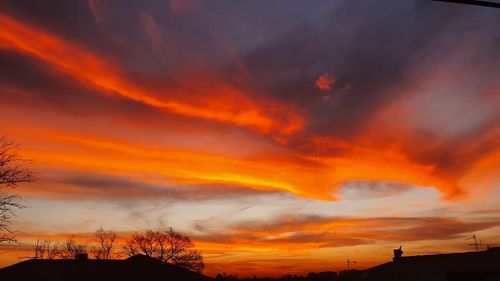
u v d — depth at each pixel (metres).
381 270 41.91
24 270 35.12
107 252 70.38
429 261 37.81
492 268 34.97
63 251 61.00
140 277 35.25
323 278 75.88
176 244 75.88
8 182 30.45
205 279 36.50
